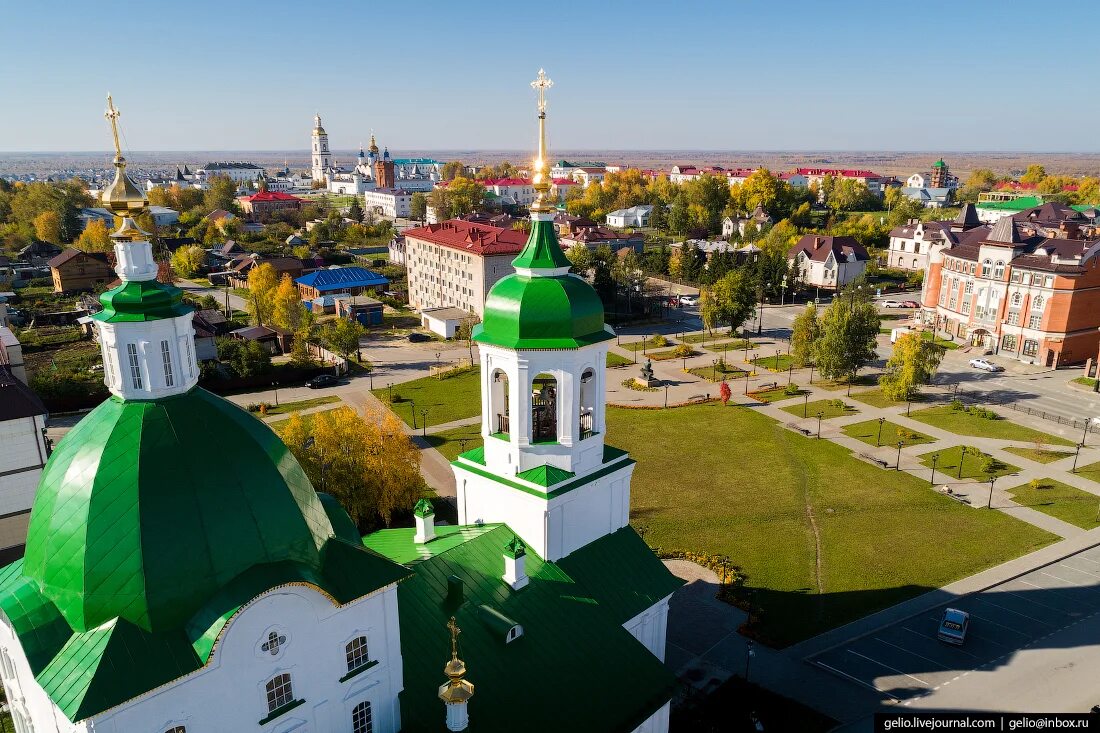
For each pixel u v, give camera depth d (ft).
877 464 232.94
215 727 67.05
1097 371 300.40
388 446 177.47
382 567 77.05
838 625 151.74
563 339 100.78
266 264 429.38
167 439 67.82
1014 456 237.66
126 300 68.28
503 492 108.68
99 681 59.72
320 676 73.97
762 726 123.44
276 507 70.33
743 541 186.70
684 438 256.52
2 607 65.36
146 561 63.87
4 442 176.86
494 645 93.91
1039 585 166.71
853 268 521.65
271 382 319.47
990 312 357.00
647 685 101.30
